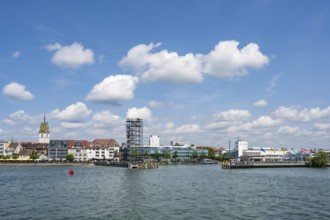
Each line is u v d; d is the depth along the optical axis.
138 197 76.62
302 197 76.88
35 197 77.00
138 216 56.22
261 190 90.12
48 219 54.09
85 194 81.94
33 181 117.75
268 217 55.72
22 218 54.81
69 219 54.09
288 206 65.31
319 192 85.69
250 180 121.12
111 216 56.25
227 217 55.62
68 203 68.50
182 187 97.44
